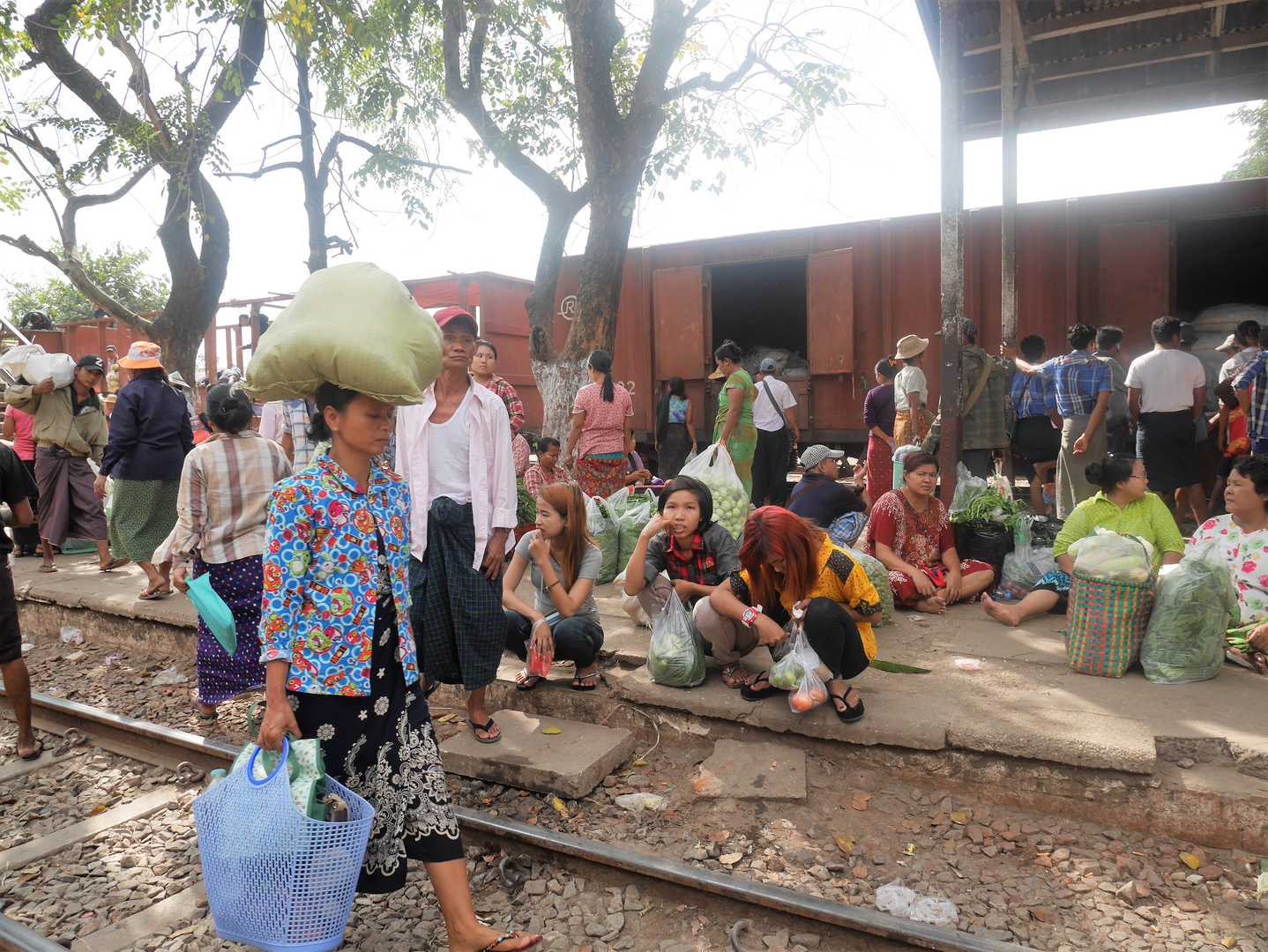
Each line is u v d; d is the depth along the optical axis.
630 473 7.38
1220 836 2.84
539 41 9.05
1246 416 6.39
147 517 5.77
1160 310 7.93
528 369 11.74
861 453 9.57
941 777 3.25
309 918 2.03
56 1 9.89
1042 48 8.37
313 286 2.19
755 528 3.46
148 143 9.57
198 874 3.15
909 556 4.93
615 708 3.91
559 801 3.35
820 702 3.32
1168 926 2.50
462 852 2.40
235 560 4.18
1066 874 2.78
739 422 7.05
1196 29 7.94
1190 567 3.54
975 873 2.81
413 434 3.26
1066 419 6.43
